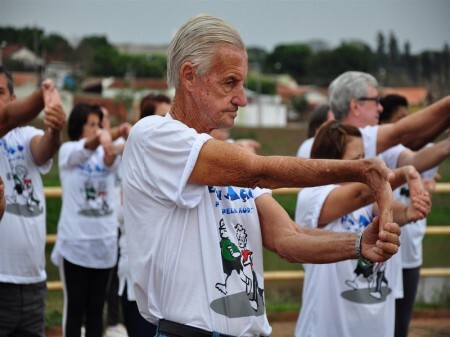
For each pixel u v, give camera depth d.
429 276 7.92
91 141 6.41
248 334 2.74
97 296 6.44
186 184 2.62
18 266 4.57
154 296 2.73
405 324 5.83
